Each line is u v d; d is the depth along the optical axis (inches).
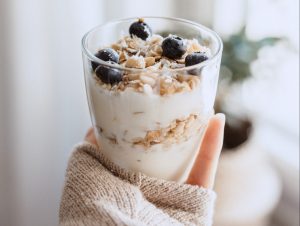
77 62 21.8
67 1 20.5
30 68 21.1
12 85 21.1
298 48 25.0
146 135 11.6
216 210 22.9
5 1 19.6
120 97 11.2
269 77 24.9
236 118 23.1
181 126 11.6
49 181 23.6
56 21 20.7
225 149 23.3
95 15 21.4
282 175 27.1
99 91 11.5
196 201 12.3
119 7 21.8
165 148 11.9
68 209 11.6
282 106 26.7
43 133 22.5
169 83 11.1
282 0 24.5
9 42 20.3
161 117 11.3
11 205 23.4
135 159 12.1
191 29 13.2
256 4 25.0
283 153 26.9
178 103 11.2
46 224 24.4
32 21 20.3
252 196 23.2
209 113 12.3
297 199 26.8
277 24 24.9
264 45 23.0
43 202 23.9
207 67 11.4
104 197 11.4
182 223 12.2
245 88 26.0
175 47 11.9
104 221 10.9
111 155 12.3
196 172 13.3
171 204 12.4
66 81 22.0
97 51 12.6
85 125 23.4
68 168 12.5
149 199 12.4
